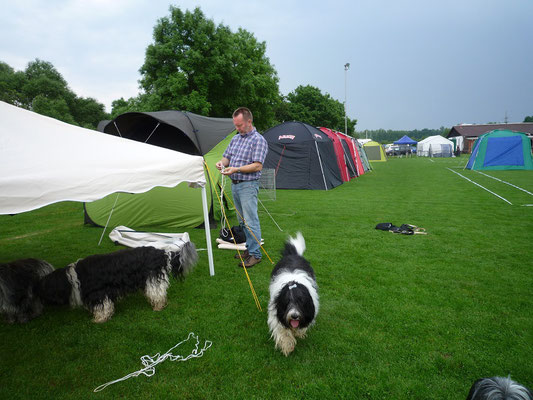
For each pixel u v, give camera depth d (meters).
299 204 8.82
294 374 2.33
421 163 27.22
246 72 19.02
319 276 4.00
